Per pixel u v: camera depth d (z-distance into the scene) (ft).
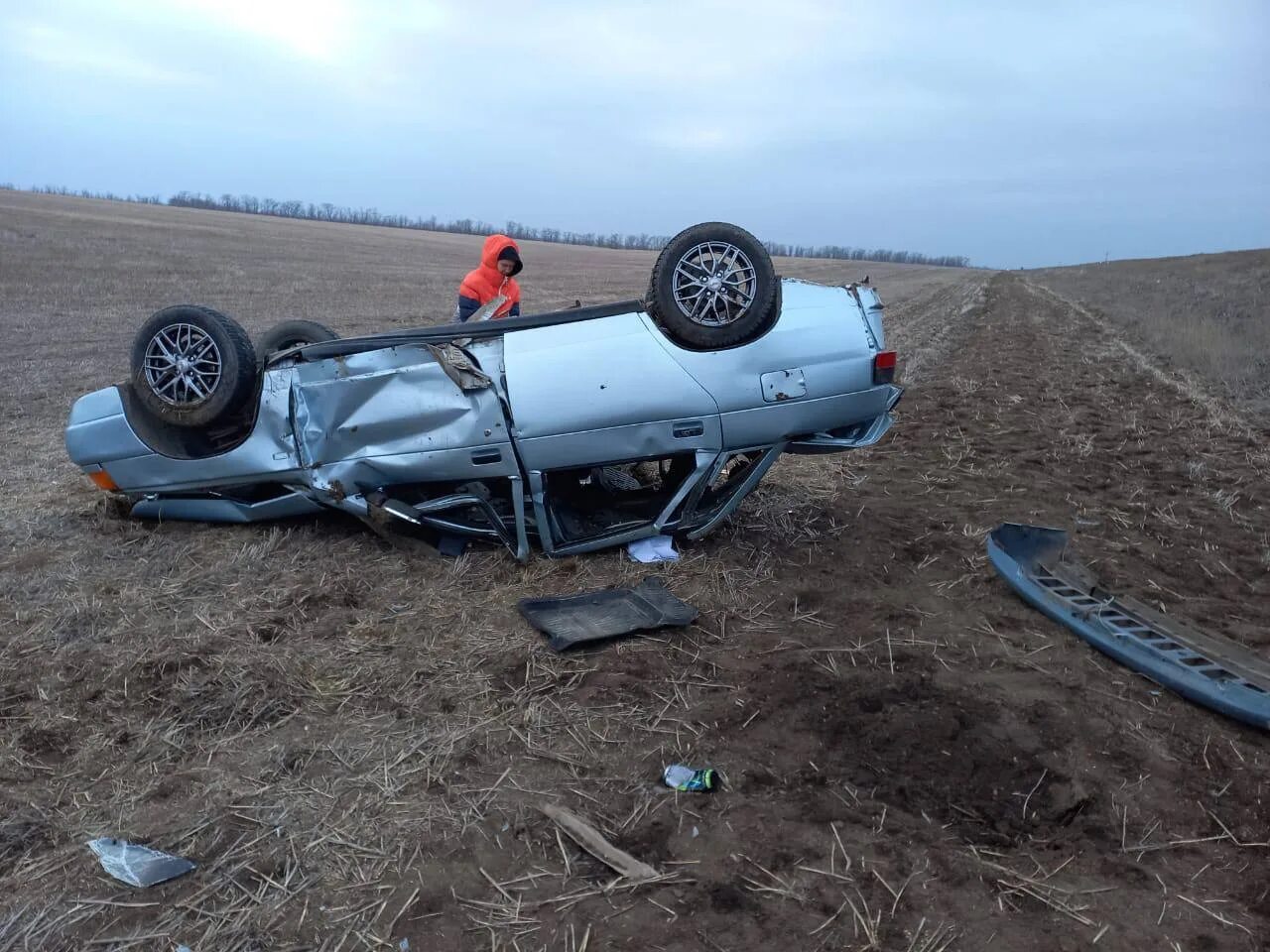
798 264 271.90
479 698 13.10
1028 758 11.70
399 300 89.61
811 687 13.41
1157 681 13.89
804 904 9.17
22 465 26.30
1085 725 12.56
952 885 9.52
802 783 11.22
